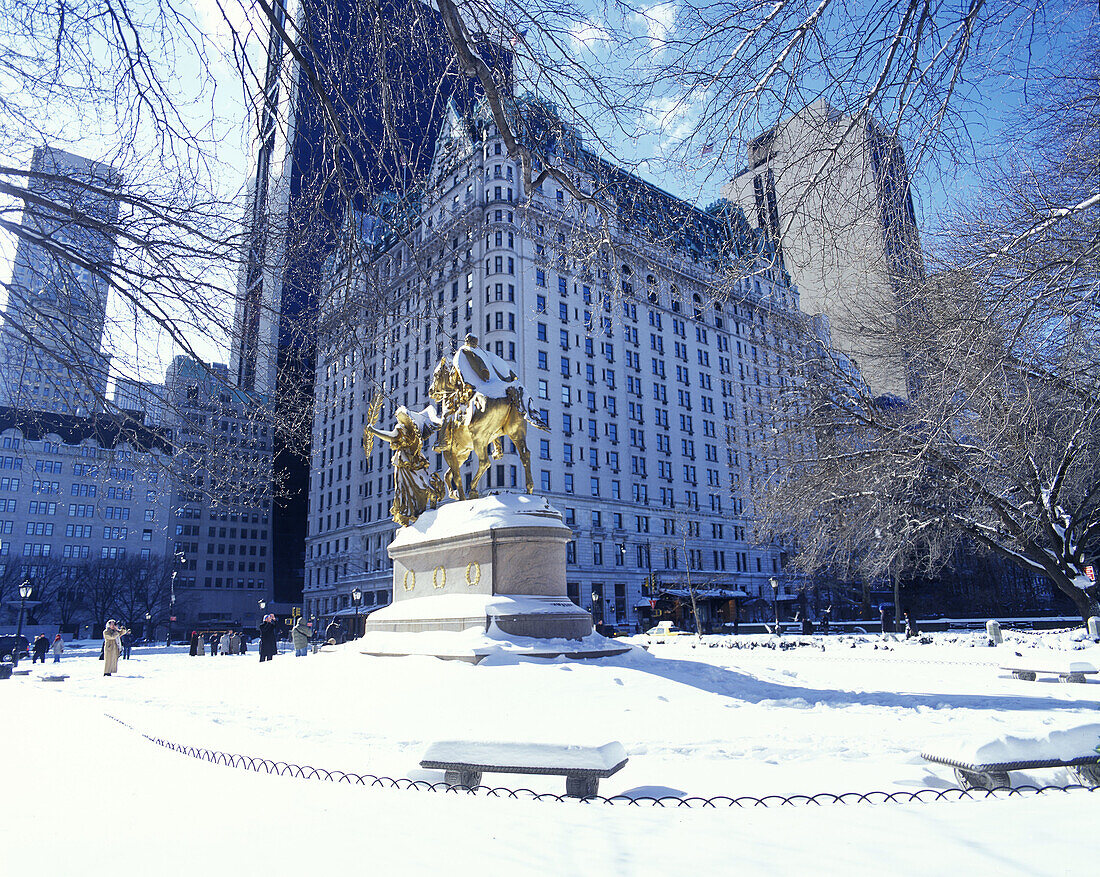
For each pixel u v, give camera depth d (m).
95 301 8.43
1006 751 4.52
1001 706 9.06
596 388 63.81
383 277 7.25
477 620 12.01
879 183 6.88
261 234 7.47
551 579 12.98
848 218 7.35
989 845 3.36
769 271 7.66
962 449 20.09
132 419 8.74
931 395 14.76
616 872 3.14
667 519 67.50
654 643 30.47
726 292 7.72
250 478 9.43
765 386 26.83
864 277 16.70
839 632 44.59
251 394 8.89
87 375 7.95
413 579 14.84
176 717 9.53
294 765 5.80
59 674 21.39
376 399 8.67
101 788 5.08
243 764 5.94
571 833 3.76
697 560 69.25
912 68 6.17
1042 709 8.78
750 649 25.05
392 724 8.06
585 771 4.44
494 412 14.12
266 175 7.57
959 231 13.00
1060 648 19.81
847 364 25.05
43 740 7.64
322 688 10.72
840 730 7.29
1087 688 11.20
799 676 12.67
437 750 4.91
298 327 8.10
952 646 23.55
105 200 7.86
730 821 3.92
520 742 4.71
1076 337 9.04
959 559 41.16
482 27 5.66
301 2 5.88
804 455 24.05
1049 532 22.16
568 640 11.98
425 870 3.22
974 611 48.66
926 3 5.80
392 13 5.86
